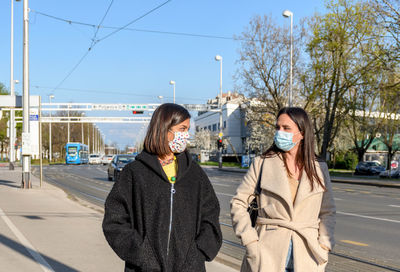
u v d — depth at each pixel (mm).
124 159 25344
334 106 32750
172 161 2543
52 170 41969
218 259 6000
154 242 2320
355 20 29703
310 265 2756
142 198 2389
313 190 2793
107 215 2426
